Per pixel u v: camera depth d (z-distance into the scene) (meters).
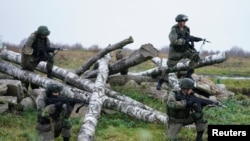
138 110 13.01
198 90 17.17
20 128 12.02
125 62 17.03
